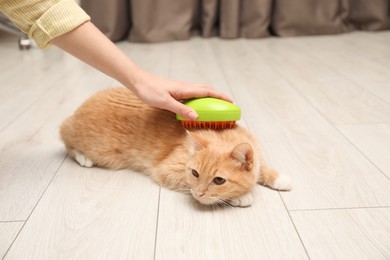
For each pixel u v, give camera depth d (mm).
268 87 2090
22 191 1104
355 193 1069
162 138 1170
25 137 1486
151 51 3068
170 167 1113
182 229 931
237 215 991
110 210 1012
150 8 3326
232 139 1120
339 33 3531
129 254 842
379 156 1281
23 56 3008
